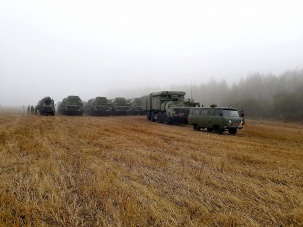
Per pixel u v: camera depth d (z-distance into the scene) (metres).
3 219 4.57
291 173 8.05
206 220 4.74
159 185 6.70
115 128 20.28
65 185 6.44
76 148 11.52
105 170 7.88
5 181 6.62
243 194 6.20
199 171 7.99
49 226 4.44
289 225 4.66
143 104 33.16
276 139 16.66
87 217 4.80
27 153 10.09
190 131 19.80
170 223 4.61
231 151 11.48
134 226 4.41
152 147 12.13
